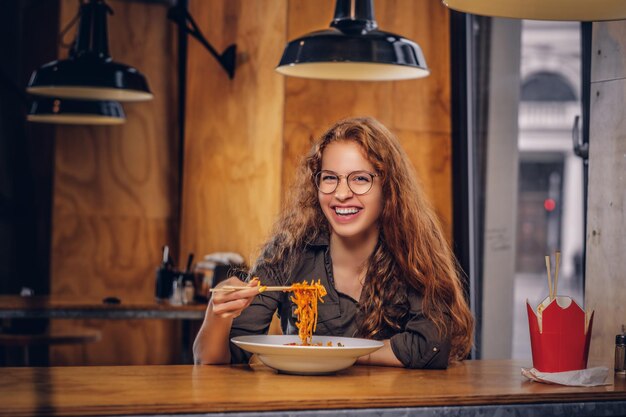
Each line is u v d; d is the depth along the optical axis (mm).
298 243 2686
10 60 6484
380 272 2594
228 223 5469
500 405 2061
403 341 2484
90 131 6426
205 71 5941
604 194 2967
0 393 1908
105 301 5219
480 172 5055
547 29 21250
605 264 2945
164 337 6488
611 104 2955
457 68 4918
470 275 4844
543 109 22016
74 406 1760
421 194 2697
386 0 4859
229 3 5617
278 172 4793
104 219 6438
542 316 2332
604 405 2152
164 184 6582
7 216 6449
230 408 1839
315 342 2467
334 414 1913
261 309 2605
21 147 6465
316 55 3506
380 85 4867
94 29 4684
